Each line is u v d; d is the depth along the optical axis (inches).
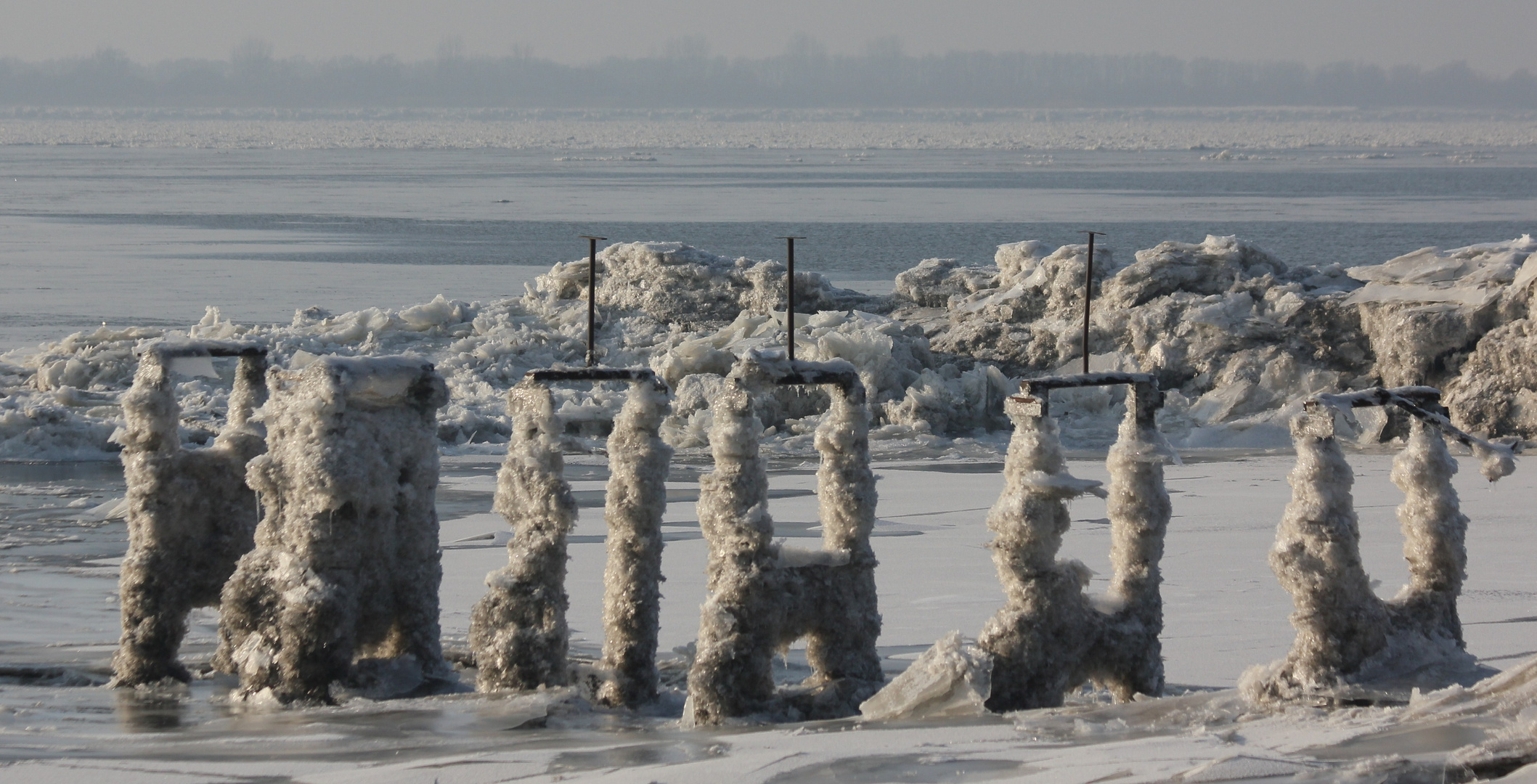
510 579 1718.8
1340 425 4362.7
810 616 1626.5
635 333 5319.9
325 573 1717.5
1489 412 4220.0
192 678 1903.3
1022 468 1561.3
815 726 1465.3
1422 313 4429.1
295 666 1702.8
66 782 1248.2
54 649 2049.7
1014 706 1534.2
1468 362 4370.1
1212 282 4931.1
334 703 1683.1
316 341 5236.2
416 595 1807.3
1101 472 3786.9
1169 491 3563.0
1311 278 4987.7
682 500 3422.7
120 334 5329.7
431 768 1263.5
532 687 1708.9
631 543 1712.6
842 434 1656.0
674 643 2124.8
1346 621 1505.9
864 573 1665.8
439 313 5610.2
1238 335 4697.3
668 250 5615.2
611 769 1243.2
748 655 1573.6
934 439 4382.4
